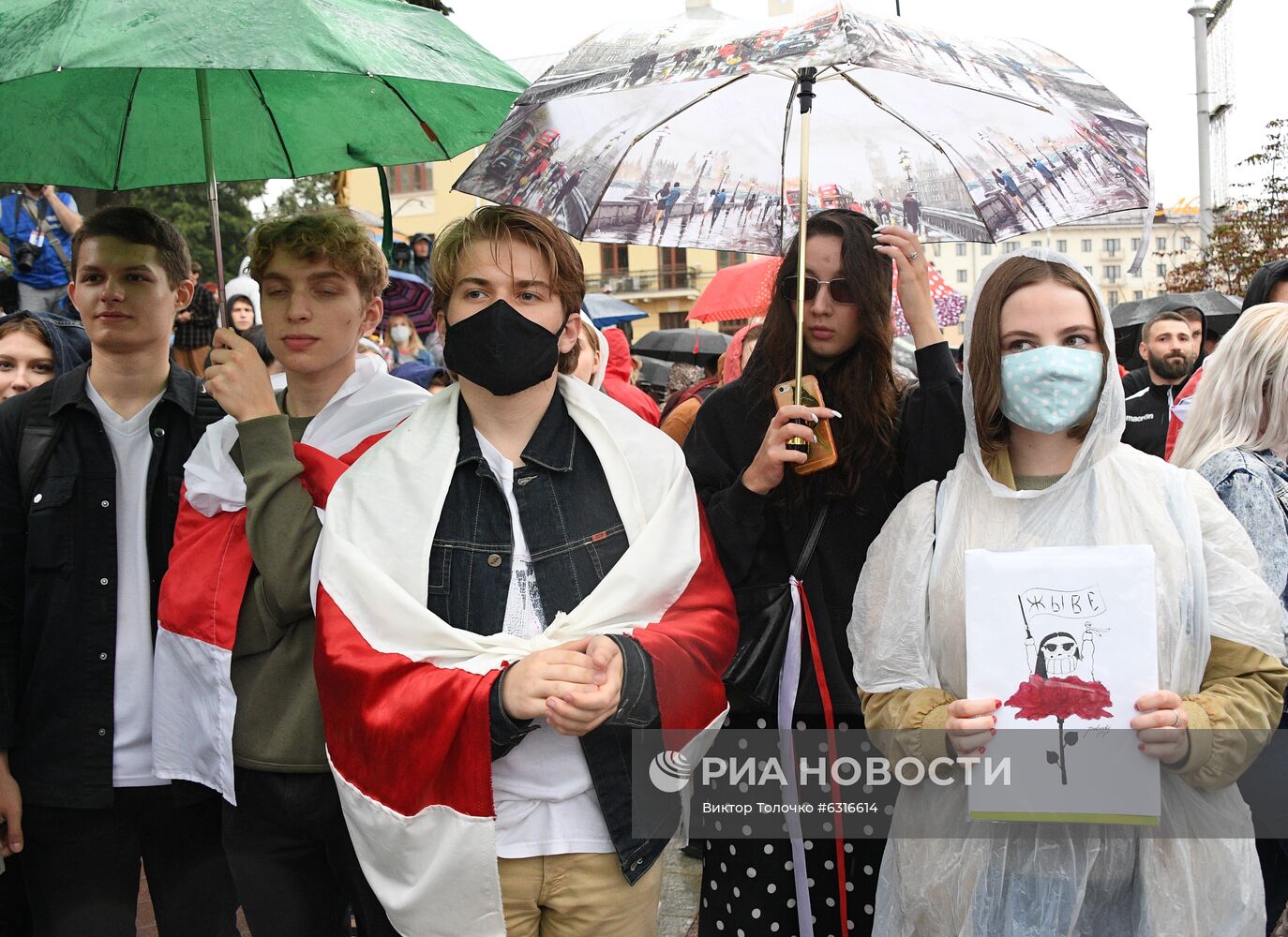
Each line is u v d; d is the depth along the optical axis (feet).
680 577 7.09
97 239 8.59
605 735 6.87
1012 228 8.29
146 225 8.77
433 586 6.90
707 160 9.27
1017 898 6.82
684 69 6.98
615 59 7.50
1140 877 6.77
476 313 6.94
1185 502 6.94
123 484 8.82
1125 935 6.91
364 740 6.63
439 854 6.51
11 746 8.54
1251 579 6.89
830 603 8.30
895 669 7.22
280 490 7.82
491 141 8.68
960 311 19.74
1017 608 6.72
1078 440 7.25
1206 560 6.95
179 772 8.26
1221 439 9.01
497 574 6.94
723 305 20.12
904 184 9.13
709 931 8.60
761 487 7.93
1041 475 7.32
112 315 8.57
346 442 8.34
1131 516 6.92
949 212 8.95
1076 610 6.63
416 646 6.66
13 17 6.78
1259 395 8.89
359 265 8.46
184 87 9.83
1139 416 17.94
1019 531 7.07
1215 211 50.24
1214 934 6.75
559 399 7.52
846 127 9.21
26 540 8.65
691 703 6.77
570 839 6.84
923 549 7.27
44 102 9.42
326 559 6.99
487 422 7.30
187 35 6.42
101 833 8.68
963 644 7.03
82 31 6.33
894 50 6.83
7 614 8.59
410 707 6.49
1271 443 8.91
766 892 8.36
